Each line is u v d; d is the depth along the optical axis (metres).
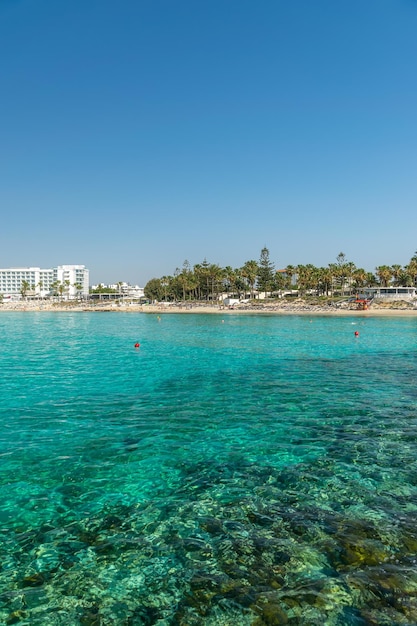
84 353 35.53
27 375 24.97
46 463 11.68
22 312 153.50
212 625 5.88
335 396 19.28
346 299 126.50
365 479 10.44
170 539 7.93
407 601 6.21
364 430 14.33
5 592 6.61
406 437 13.57
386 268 138.00
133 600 6.41
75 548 7.71
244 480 10.49
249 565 7.12
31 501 9.52
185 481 10.49
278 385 21.84
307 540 7.79
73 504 9.36
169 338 48.75
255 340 45.44
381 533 7.98
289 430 14.43
